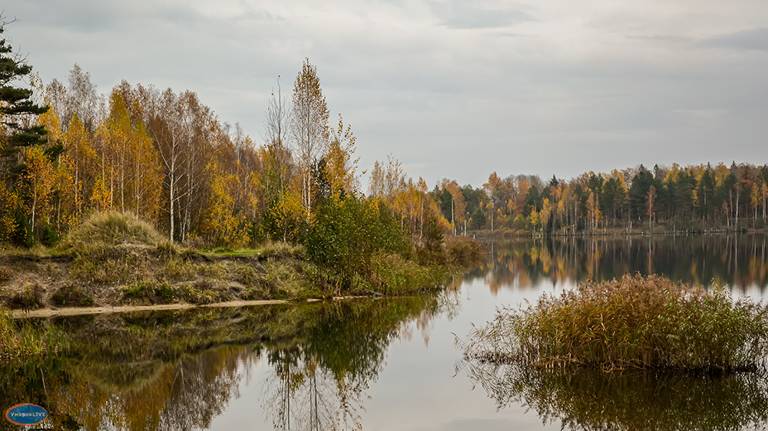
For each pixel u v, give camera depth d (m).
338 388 13.07
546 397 11.82
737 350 12.78
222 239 34.97
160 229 39.78
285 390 13.05
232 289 25.86
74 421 10.95
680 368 12.76
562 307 13.99
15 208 29.84
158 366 15.14
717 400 11.31
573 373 13.13
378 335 18.89
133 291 23.31
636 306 13.23
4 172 32.16
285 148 40.84
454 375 13.78
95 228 25.62
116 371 14.65
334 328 20.27
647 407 11.07
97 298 22.73
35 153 31.86
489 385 12.86
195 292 24.59
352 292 28.69
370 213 31.33
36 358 15.70
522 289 30.72
